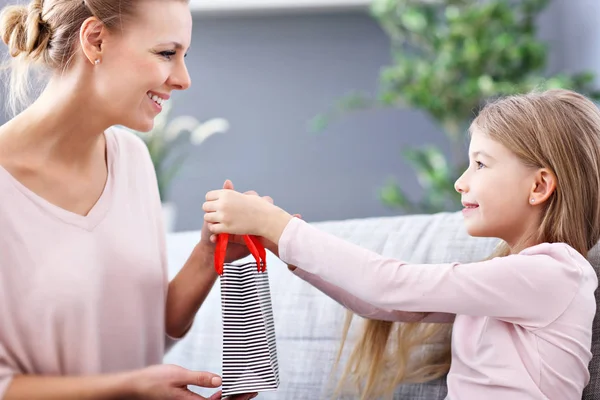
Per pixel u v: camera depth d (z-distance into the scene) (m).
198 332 1.56
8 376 1.11
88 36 1.09
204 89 3.82
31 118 1.17
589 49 3.06
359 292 1.15
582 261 1.14
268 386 1.14
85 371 1.20
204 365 1.52
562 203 1.17
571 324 1.11
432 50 3.04
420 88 2.88
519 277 1.10
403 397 1.37
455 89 2.86
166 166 3.78
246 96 3.82
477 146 1.21
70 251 1.18
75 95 1.14
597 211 1.19
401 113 3.78
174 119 3.81
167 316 1.39
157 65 1.12
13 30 1.16
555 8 3.51
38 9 1.14
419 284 1.12
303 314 1.51
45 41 1.14
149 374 1.12
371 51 3.76
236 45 3.80
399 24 3.10
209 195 1.21
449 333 1.38
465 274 1.12
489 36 2.87
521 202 1.18
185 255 1.67
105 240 1.23
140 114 1.16
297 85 3.81
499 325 1.14
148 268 1.29
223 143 3.84
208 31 3.79
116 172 1.30
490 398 1.12
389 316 1.31
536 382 1.10
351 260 1.14
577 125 1.19
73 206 1.23
